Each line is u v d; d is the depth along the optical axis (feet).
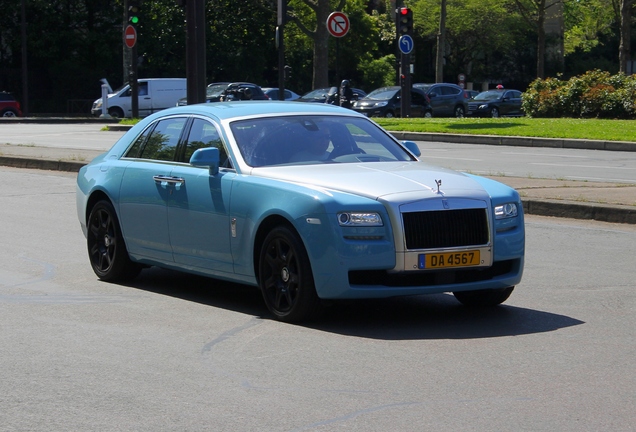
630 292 29.58
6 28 192.54
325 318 26.25
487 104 176.96
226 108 29.60
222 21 210.59
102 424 17.62
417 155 30.45
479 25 256.32
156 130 31.07
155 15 198.39
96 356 22.41
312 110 29.94
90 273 33.32
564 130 94.22
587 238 39.93
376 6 286.46
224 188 26.99
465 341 23.62
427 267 24.29
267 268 25.95
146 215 29.73
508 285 25.98
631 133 89.66
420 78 272.92
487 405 18.51
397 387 19.75
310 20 228.43
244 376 20.67
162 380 20.43
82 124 144.97
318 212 24.21
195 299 28.99
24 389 19.84
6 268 34.06
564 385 19.83
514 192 26.40
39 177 65.00
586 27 285.02
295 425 17.44
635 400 18.80
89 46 197.57
